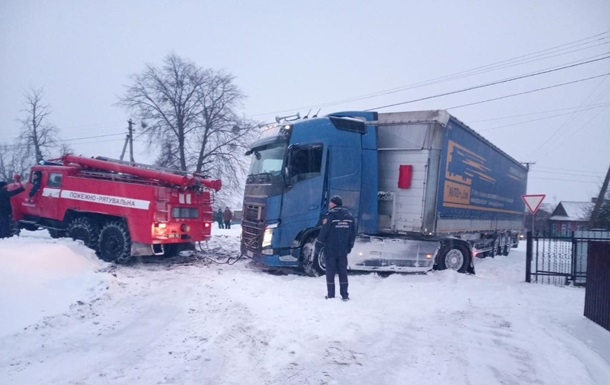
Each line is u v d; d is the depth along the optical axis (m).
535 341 5.92
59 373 4.66
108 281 8.34
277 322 6.30
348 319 6.64
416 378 4.71
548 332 6.29
